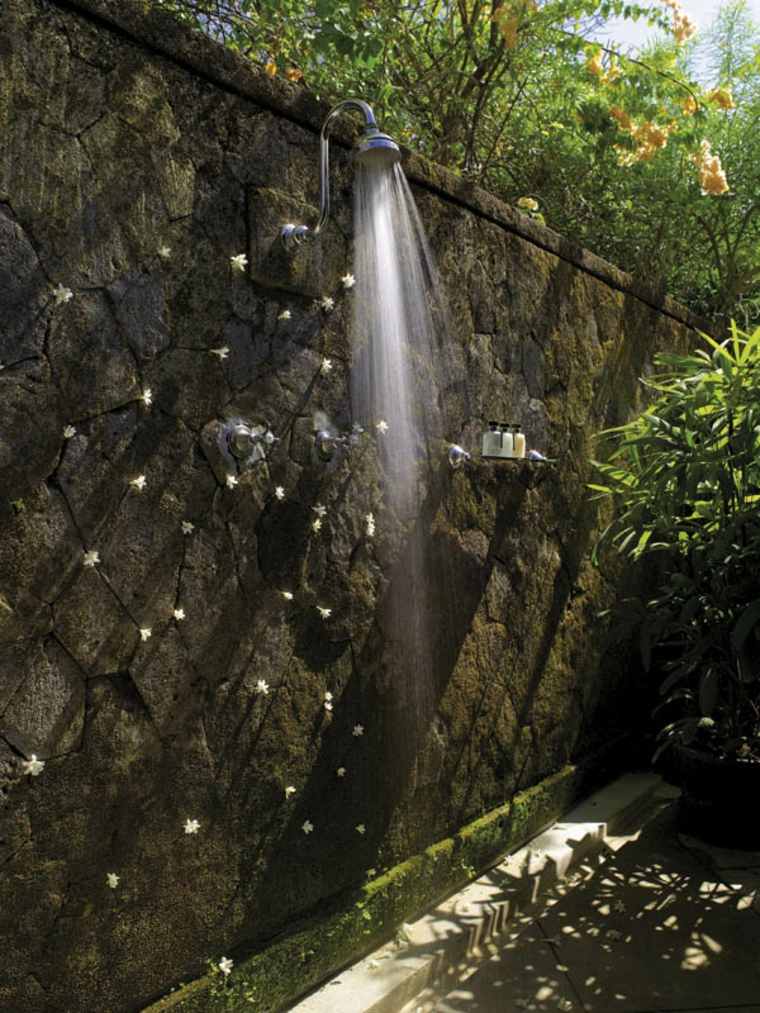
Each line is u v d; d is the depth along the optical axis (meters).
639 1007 2.08
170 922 1.67
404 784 2.28
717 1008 2.08
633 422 3.20
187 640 1.66
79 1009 1.51
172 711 1.64
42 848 1.43
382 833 2.21
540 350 2.80
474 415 2.48
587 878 2.76
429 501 2.32
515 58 3.10
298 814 1.95
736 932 2.44
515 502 2.71
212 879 1.75
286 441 1.85
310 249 1.85
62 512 1.42
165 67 1.54
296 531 1.89
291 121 1.82
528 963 2.26
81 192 1.41
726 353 2.81
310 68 2.46
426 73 3.05
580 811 3.12
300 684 1.93
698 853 2.95
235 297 1.71
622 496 3.29
